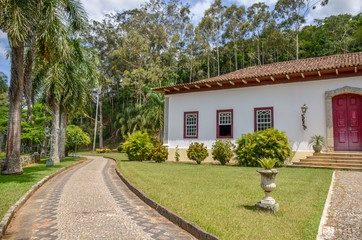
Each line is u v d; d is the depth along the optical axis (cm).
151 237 387
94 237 387
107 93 5844
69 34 1246
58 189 811
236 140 1514
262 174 480
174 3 5594
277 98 1426
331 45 4775
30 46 1166
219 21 5394
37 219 484
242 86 1531
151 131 3372
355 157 1145
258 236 346
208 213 458
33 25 1057
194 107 1686
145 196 624
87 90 1980
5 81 5125
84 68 1862
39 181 898
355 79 1247
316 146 1264
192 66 5328
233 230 370
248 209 485
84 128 5103
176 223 449
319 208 487
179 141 1709
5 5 888
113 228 429
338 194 613
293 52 5066
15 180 911
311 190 648
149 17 5331
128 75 4616
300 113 1354
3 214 481
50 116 2452
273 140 1233
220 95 1603
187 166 1330
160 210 520
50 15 1008
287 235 349
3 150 4112
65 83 1747
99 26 5212
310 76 1349
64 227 436
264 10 5194
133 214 515
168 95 1795
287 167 1221
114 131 5250
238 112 1532
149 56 4981
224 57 5791
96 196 697
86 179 1048
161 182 812
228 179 853
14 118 1083
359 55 1546
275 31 4938
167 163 1561
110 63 5266
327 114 1284
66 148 2741
